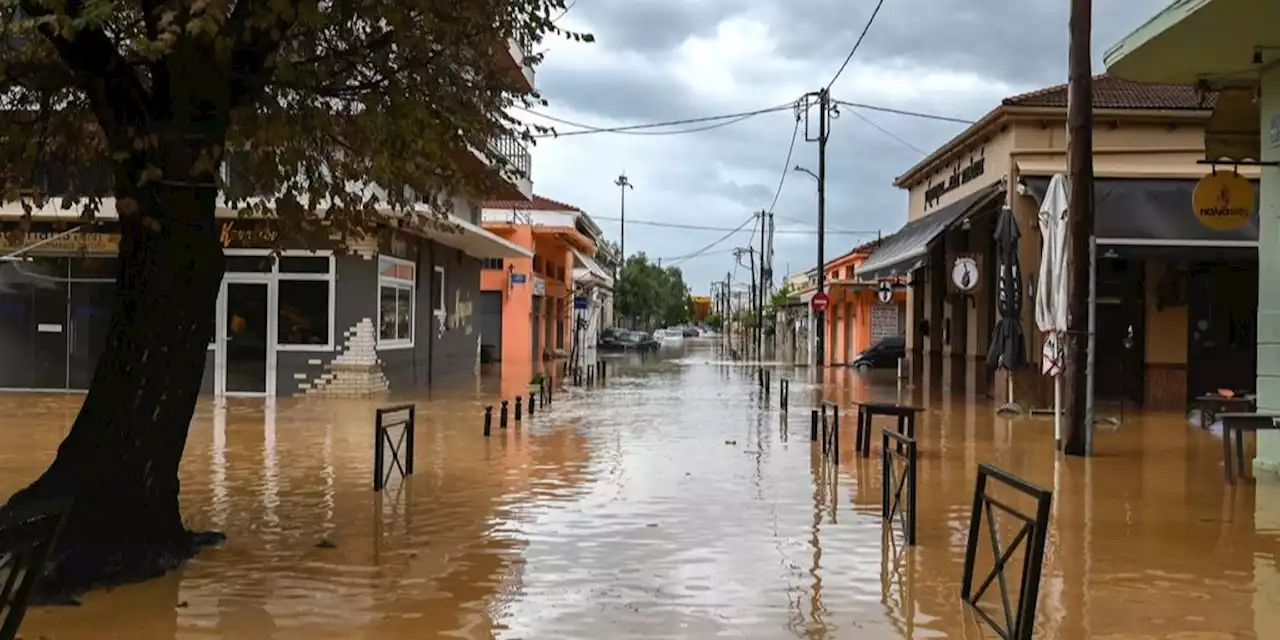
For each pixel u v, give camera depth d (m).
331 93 8.12
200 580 6.74
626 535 8.20
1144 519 9.04
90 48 6.75
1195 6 10.14
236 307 21.09
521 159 24.25
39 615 5.93
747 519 8.88
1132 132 20.59
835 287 46.22
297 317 21.16
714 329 159.50
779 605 6.26
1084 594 6.57
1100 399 20.94
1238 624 5.95
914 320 30.98
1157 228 18.88
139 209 6.98
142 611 6.04
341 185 8.96
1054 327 14.58
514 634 5.67
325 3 7.74
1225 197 12.67
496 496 9.92
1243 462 11.88
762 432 15.80
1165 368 20.38
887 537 8.20
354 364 21.16
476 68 8.57
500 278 40.81
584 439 14.65
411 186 8.82
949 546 7.88
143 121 6.99
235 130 7.82
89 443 6.81
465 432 15.43
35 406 18.75
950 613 6.11
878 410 12.78
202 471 11.34
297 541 7.92
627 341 62.72
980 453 13.50
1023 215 20.61
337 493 10.02
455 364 29.59
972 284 20.88
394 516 8.91
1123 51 11.68
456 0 7.75
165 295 7.00
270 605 6.20
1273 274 11.71
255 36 7.21
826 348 51.38
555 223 47.59
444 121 7.92
